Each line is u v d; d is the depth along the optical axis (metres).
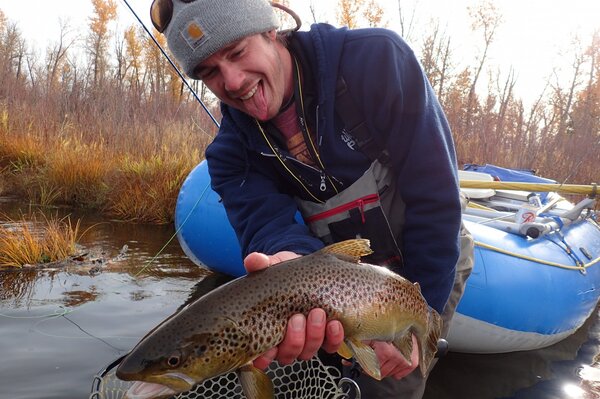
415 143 0.97
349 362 1.08
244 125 1.07
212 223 2.43
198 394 1.07
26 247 2.56
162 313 2.06
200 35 0.90
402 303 0.88
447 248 0.99
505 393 1.66
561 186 2.38
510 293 1.79
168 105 5.54
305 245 0.98
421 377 1.14
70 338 1.78
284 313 0.76
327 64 0.99
